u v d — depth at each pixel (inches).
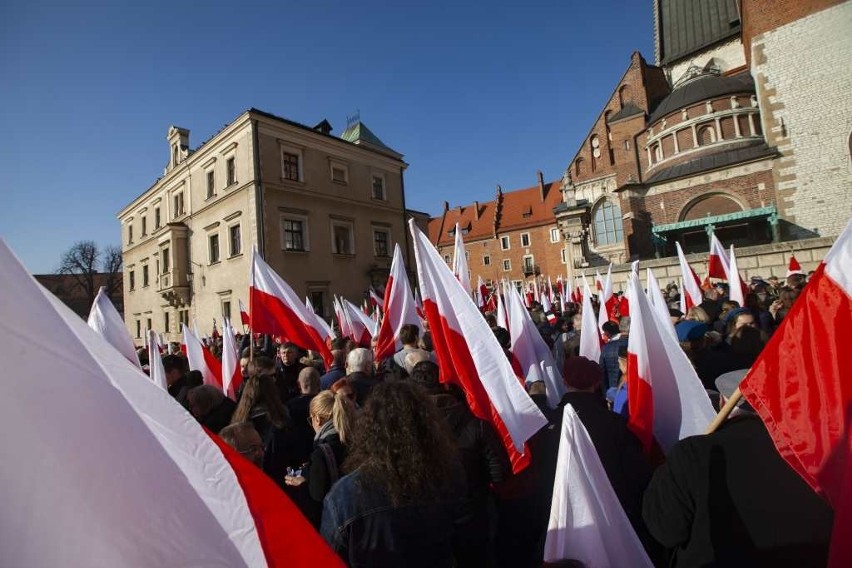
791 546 63.5
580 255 1198.9
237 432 108.8
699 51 1353.3
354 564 74.0
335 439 120.7
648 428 123.8
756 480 67.4
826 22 887.1
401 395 82.4
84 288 2381.9
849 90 861.8
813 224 886.4
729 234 1021.8
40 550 40.6
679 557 72.7
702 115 1059.3
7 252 44.5
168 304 1310.3
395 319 255.6
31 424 42.6
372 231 1253.1
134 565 44.6
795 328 77.6
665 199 1072.2
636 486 110.8
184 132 1344.7
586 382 126.5
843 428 68.1
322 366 266.5
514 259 2406.5
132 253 1534.2
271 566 52.4
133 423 48.8
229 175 1077.8
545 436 138.6
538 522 135.0
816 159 888.9
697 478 70.8
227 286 1071.0
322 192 1128.2
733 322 234.4
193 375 207.6
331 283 1118.4
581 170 1342.3
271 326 235.3
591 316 236.7
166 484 48.9
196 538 49.0
